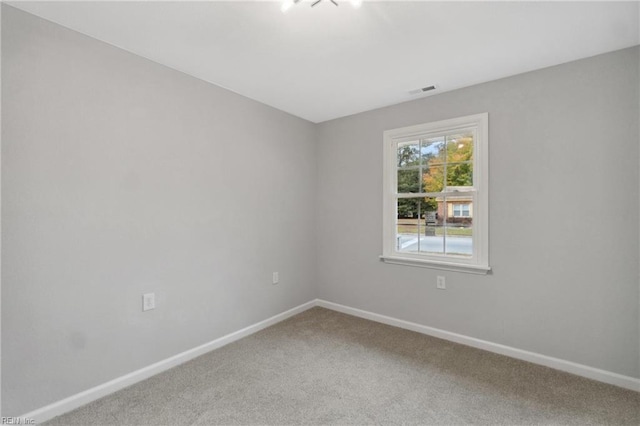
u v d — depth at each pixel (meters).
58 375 1.78
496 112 2.51
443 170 2.85
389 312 3.17
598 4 1.59
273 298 3.21
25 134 1.66
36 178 1.70
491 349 2.56
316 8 1.64
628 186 2.03
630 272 2.03
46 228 1.73
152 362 2.21
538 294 2.35
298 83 2.61
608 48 2.03
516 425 1.70
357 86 2.67
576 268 2.21
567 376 2.18
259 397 1.94
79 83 1.85
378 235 3.23
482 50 2.07
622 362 2.06
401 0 1.56
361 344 2.71
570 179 2.22
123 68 2.05
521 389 2.02
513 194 2.44
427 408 1.84
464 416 1.77
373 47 2.04
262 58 2.18
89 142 1.90
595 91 2.12
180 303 2.39
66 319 1.81
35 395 1.70
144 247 2.17
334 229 3.60
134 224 2.12
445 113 2.78
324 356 2.48
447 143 2.83
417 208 3.02
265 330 3.03
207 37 1.92
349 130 3.45
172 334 2.34
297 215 3.50
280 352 2.56
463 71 2.38
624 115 2.03
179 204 2.38
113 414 1.78
